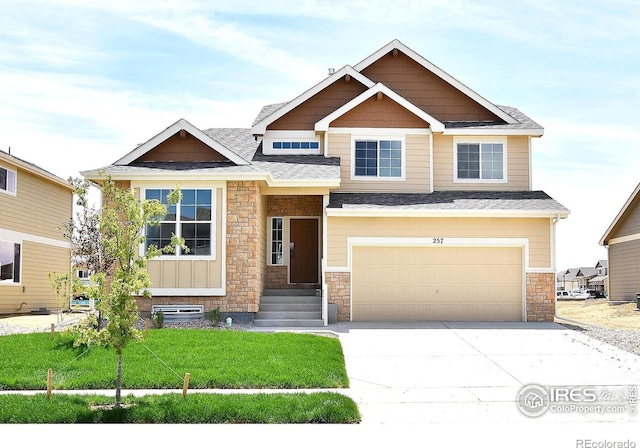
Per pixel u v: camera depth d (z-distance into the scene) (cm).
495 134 2234
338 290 2012
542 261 2025
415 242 2022
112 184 1102
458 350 1506
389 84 2366
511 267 2039
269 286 2258
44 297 2823
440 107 2352
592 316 2681
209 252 1934
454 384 1200
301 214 2278
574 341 1612
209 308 1923
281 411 957
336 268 2017
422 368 1329
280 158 2231
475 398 1098
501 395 1119
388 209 1995
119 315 983
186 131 2008
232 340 1480
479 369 1320
